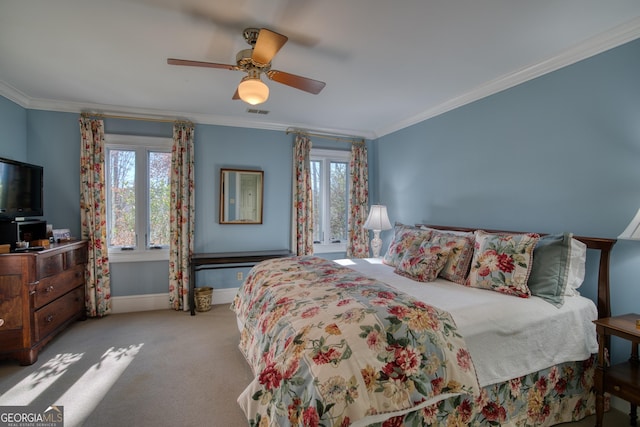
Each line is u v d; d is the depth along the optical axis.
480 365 1.58
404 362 1.34
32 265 2.50
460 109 3.26
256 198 4.23
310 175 4.43
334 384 1.19
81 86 2.97
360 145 4.72
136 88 3.03
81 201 3.49
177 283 3.82
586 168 2.22
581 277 2.07
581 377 1.93
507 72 2.65
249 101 2.04
